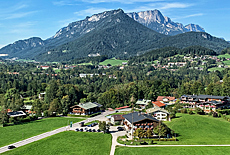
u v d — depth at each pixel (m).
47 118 165.25
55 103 180.25
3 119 142.25
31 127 136.75
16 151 96.56
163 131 107.81
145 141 103.75
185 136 111.50
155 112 144.38
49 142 107.25
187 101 186.00
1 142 108.12
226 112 152.00
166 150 91.62
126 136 112.69
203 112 155.00
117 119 140.38
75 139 111.06
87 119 159.25
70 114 175.25
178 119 139.50
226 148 92.81
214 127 123.62
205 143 99.50
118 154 90.19
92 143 104.81
